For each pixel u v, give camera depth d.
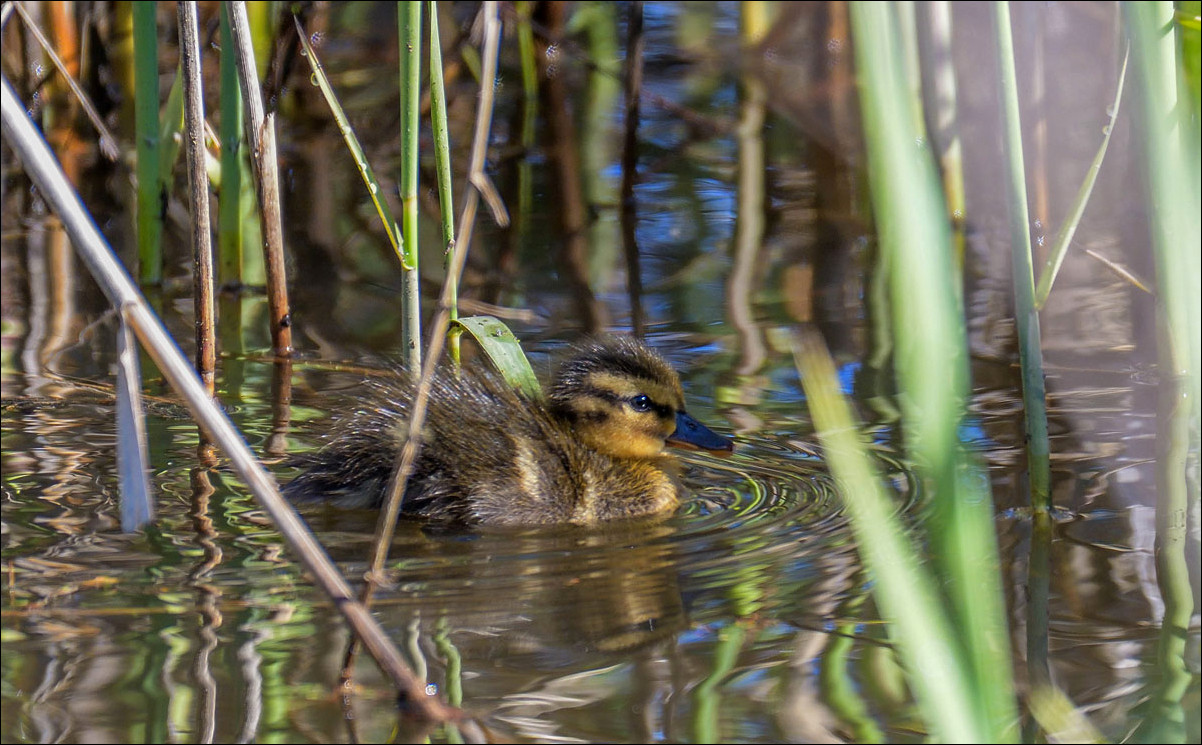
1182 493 10.04
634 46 19.23
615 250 16.86
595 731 6.88
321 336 14.07
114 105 20.59
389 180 19.30
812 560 9.02
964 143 19.28
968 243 16.98
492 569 8.85
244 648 7.60
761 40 22.09
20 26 19.33
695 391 12.54
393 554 9.05
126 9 19.83
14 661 7.38
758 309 14.80
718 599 8.42
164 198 15.69
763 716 7.03
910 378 5.20
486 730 6.87
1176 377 11.87
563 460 10.36
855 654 7.72
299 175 19.62
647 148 20.92
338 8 23.12
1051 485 9.90
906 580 5.68
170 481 10.12
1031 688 7.38
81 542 8.94
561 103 22.67
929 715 5.62
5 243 17.09
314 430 11.41
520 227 17.73
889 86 4.77
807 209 18.33
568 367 11.56
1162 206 9.29
